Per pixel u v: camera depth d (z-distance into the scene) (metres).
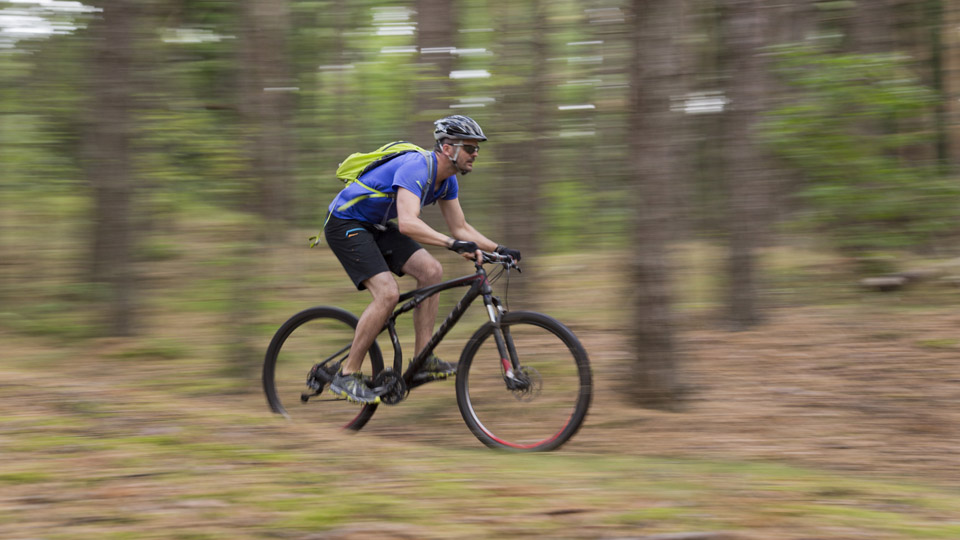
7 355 6.21
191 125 6.82
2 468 3.02
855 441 4.44
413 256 4.24
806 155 6.87
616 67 7.91
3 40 6.72
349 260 4.21
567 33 8.04
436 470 3.22
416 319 4.24
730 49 6.70
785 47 6.73
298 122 7.96
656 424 4.73
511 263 4.13
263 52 7.05
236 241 7.50
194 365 6.09
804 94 6.86
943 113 7.98
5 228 8.88
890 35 8.05
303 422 4.45
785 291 8.35
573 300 8.30
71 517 2.54
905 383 5.52
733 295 7.16
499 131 8.05
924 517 2.77
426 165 4.00
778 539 2.45
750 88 6.67
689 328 7.22
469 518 2.60
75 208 7.89
